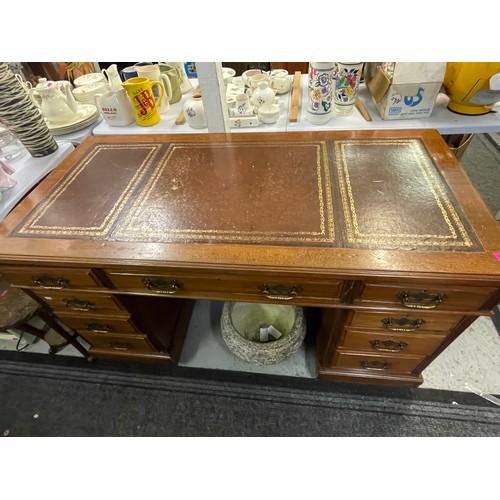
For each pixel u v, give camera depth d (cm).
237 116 115
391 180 77
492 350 114
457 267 58
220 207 75
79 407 111
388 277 59
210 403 109
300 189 78
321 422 102
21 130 104
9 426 108
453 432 97
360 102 122
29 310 98
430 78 100
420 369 96
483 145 212
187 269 66
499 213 153
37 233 73
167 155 95
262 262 62
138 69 124
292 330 104
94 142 104
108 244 68
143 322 98
